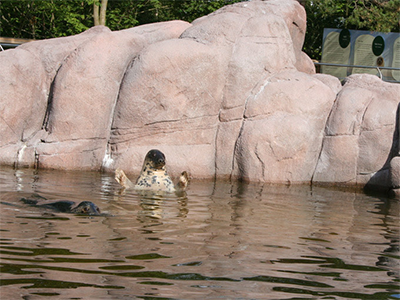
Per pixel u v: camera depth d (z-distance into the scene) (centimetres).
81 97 1082
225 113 1133
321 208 736
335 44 2041
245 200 769
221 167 1119
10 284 308
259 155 1079
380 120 1088
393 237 539
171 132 1100
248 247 444
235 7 1265
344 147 1098
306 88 1134
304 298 316
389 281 366
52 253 381
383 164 1073
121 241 433
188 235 475
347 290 339
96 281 323
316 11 2434
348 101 1127
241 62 1141
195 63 1098
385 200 899
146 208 619
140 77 1079
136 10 2602
